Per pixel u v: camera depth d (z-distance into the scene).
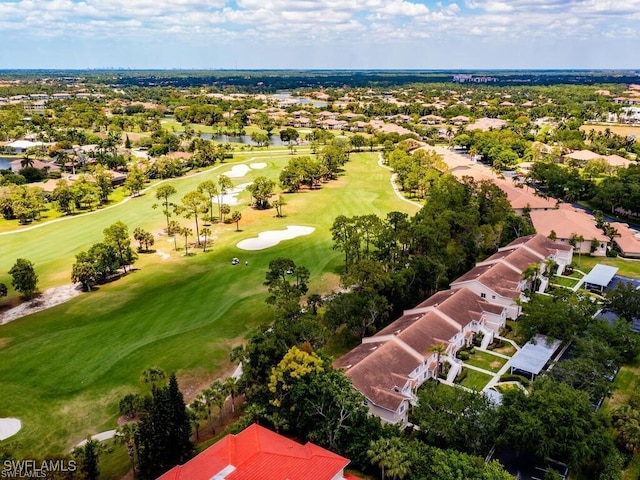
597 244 114.56
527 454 55.53
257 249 123.31
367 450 50.75
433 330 72.75
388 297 87.75
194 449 55.78
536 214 130.75
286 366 56.78
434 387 61.53
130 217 154.38
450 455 48.53
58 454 53.09
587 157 198.38
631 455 55.06
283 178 179.12
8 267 115.94
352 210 155.62
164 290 101.44
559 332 73.81
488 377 70.06
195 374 72.38
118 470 55.03
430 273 91.88
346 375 60.22
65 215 157.88
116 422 62.78
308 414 54.44
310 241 127.81
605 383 62.53
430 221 106.56
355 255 105.19
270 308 91.19
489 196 136.50
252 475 43.41
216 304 94.38
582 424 52.50
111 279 108.44
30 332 85.81
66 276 110.19
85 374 72.94
